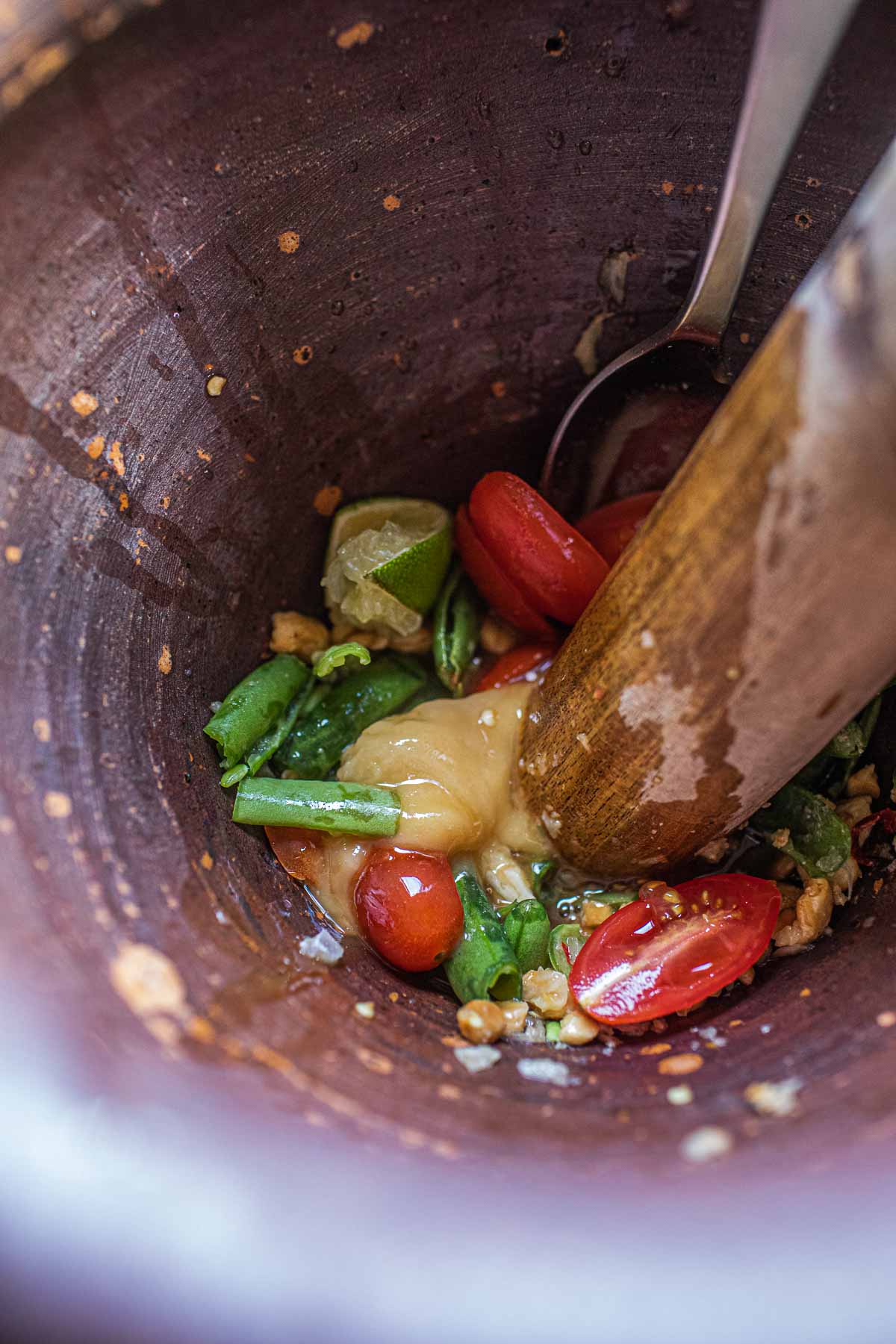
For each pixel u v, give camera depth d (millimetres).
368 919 286
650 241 294
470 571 323
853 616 228
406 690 323
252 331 279
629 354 298
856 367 209
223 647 301
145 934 236
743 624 236
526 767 296
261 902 274
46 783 241
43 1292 197
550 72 269
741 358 297
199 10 236
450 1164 213
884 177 207
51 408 250
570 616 311
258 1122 211
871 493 215
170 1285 196
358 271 286
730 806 267
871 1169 206
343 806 289
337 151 267
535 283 301
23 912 221
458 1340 192
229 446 287
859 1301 193
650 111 274
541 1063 265
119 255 252
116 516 264
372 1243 198
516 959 288
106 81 237
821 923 285
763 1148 218
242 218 265
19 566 247
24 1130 202
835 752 297
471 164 279
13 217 237
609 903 295
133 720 265
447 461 327
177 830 263
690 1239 199
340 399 302
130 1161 202
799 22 236
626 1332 192
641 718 259
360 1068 238
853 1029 246
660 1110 241
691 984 275
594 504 330
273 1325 194
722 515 232
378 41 255
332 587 317
